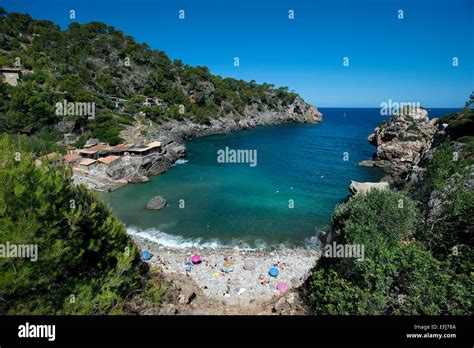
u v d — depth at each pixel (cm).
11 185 866
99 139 7650
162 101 13175
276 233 3912
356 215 1688
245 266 3039
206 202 5009
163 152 7562
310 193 5572
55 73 10025
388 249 1178
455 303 898
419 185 2094
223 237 3775
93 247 1121
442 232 1495
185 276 2606
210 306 1686
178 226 4069
